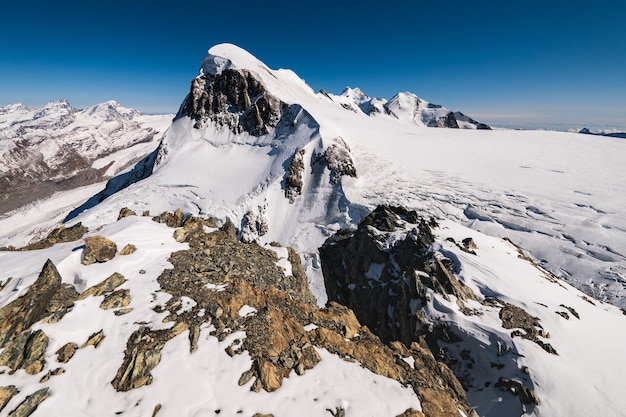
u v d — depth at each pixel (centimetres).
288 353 967
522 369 1472
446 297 1936
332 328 1187
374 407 827
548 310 1786
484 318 1772
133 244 1483
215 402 776
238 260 1652
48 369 845
